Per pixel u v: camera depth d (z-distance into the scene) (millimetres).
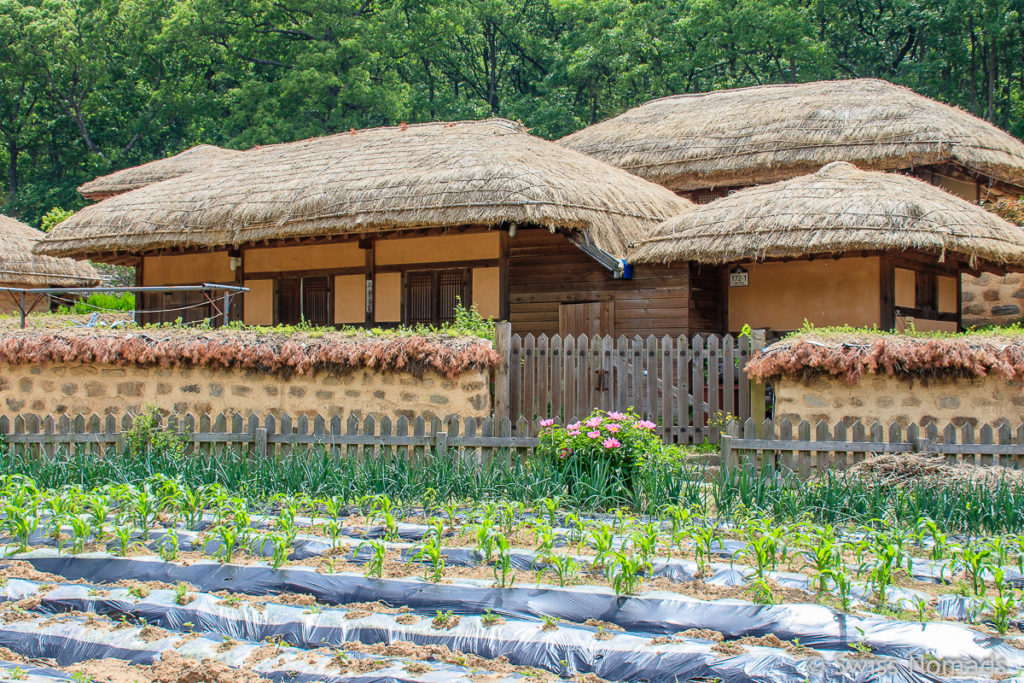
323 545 6703
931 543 6824
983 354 9195
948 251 12867
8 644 5371
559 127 39469
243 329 11062
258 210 15477
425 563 6336
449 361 9852
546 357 11258
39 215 43062
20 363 11094
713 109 20797
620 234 14562
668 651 4992
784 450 8445
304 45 42219
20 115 47375
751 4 36969
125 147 45594
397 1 42625
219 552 6391
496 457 8414
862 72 39938
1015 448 8156
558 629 5277
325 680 4801
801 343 9727
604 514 7660
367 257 15953
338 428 9094
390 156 16297
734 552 6387
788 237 12977
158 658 5156
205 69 45156
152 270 18453
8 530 7180
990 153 17578
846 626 5211
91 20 44125
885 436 9445
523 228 14828
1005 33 35906
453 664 5004
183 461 8789
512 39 45781
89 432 9711
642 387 11125
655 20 39719
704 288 14695
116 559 6402
